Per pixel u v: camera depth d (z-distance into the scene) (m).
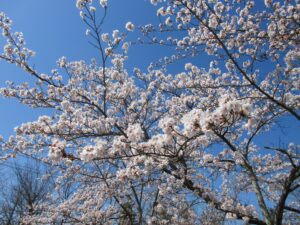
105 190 7.53
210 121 2.92
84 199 9.17
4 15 6.96
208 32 6.79
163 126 3.52
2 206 17.25
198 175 6.64
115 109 8.16
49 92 7.58
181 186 6.19
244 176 6.96
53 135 5.95
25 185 16.31
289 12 6.52
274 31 6.37
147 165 4.42
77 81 8.16
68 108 6.67
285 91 6.47
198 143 4.71
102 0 6.36
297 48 7.03
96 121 6.42
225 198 6.23
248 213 5.86
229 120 2.97
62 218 8.30
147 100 8.31
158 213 7.46
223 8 6.84
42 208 9.11
